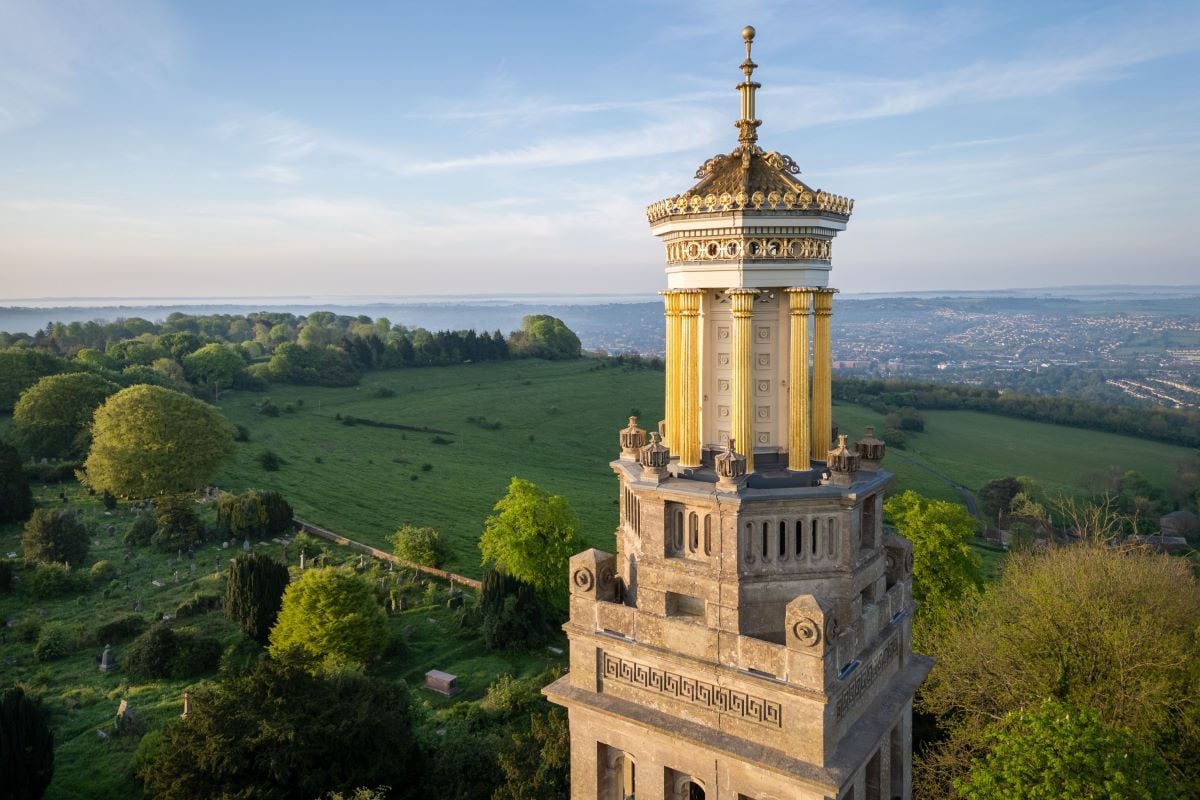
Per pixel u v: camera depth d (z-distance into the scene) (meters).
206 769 37.12
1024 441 159.25
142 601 72.44
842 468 19.42
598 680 21.66
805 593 19.64
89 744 48.75
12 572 74.25
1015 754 27.84
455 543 95.62
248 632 64.81
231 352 191.62
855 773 18.72
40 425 114.88
